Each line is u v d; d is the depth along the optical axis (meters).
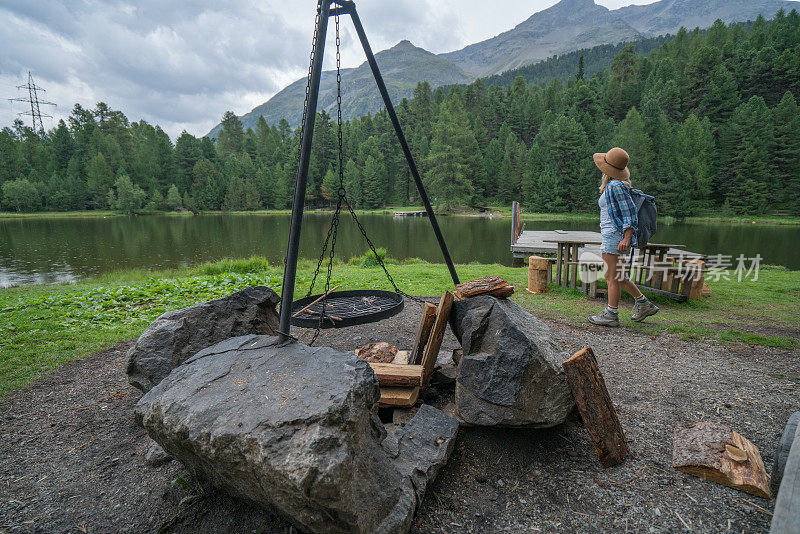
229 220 52.69
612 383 3.15
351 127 103.12
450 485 2.05
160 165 85.81
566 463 2.20
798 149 48.09
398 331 4.66
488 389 2.22
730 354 3.79
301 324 2.81
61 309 6.18
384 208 77.25
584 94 79.81
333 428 1.42
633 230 4.48
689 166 50.22
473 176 68.62
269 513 1.74
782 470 1.83
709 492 1.94
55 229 37.91
